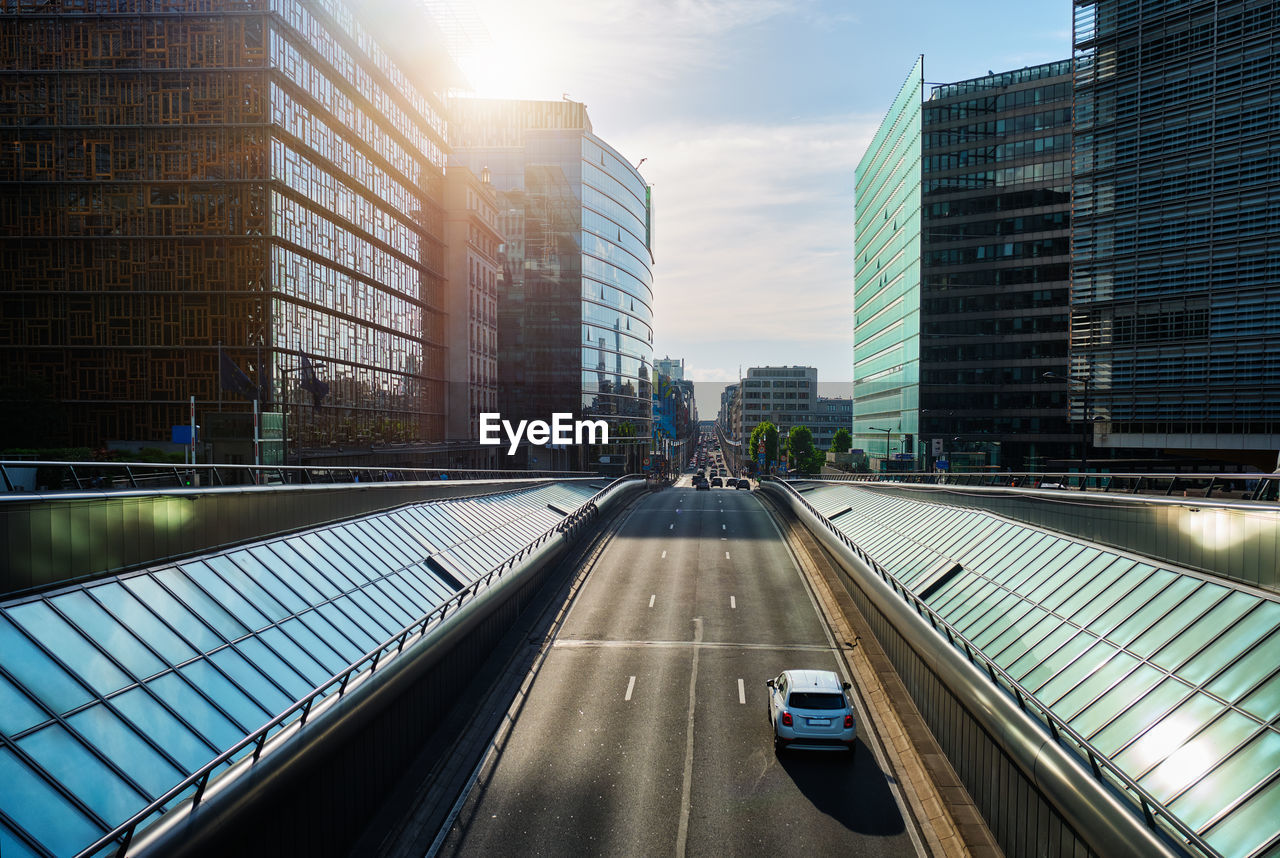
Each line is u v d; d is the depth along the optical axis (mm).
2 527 11172
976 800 16031
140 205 51156
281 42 52219
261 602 16141
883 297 116312
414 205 77250
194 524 16031
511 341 118688
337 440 59844
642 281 147250
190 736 11469
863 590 29812
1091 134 48594
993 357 93062
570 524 43031
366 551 22562
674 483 159250
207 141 50750
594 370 123688
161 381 51000
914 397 98250
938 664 18203
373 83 67562
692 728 20641
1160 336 44906
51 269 51500
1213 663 12477
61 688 10469
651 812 16172
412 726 17781
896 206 108812
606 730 20469
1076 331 48969
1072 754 11820
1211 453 46438
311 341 56156
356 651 17078
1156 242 45219
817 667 25656
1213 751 10984
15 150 51438
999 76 93375
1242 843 9383
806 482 69688
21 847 8297
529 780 17625
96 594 12562
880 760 18859
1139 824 9844
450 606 22109
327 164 57875
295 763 11766
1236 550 13906
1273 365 40562
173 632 13242
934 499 31688
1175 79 44500
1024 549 21359
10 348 51312
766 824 15703
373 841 14500
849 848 14797
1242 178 41531
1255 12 41000
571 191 119375
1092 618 16125
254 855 11008
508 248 119062
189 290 50750
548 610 32156
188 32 50750
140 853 8680
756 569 40781
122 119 51094
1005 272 92750
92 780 9648
